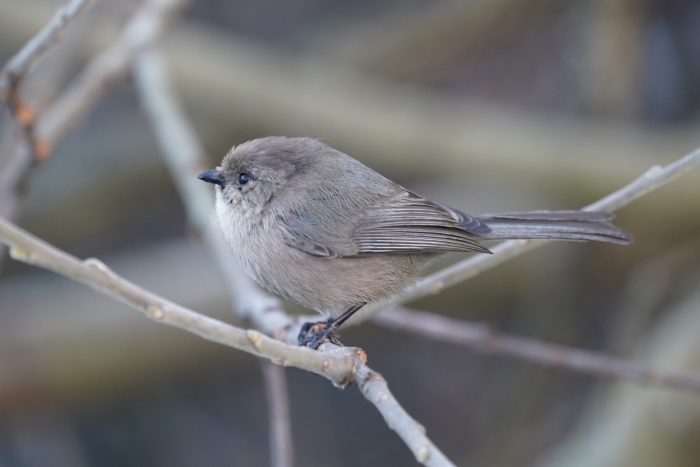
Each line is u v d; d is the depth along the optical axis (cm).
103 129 1380
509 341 875
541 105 1421
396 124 1253
